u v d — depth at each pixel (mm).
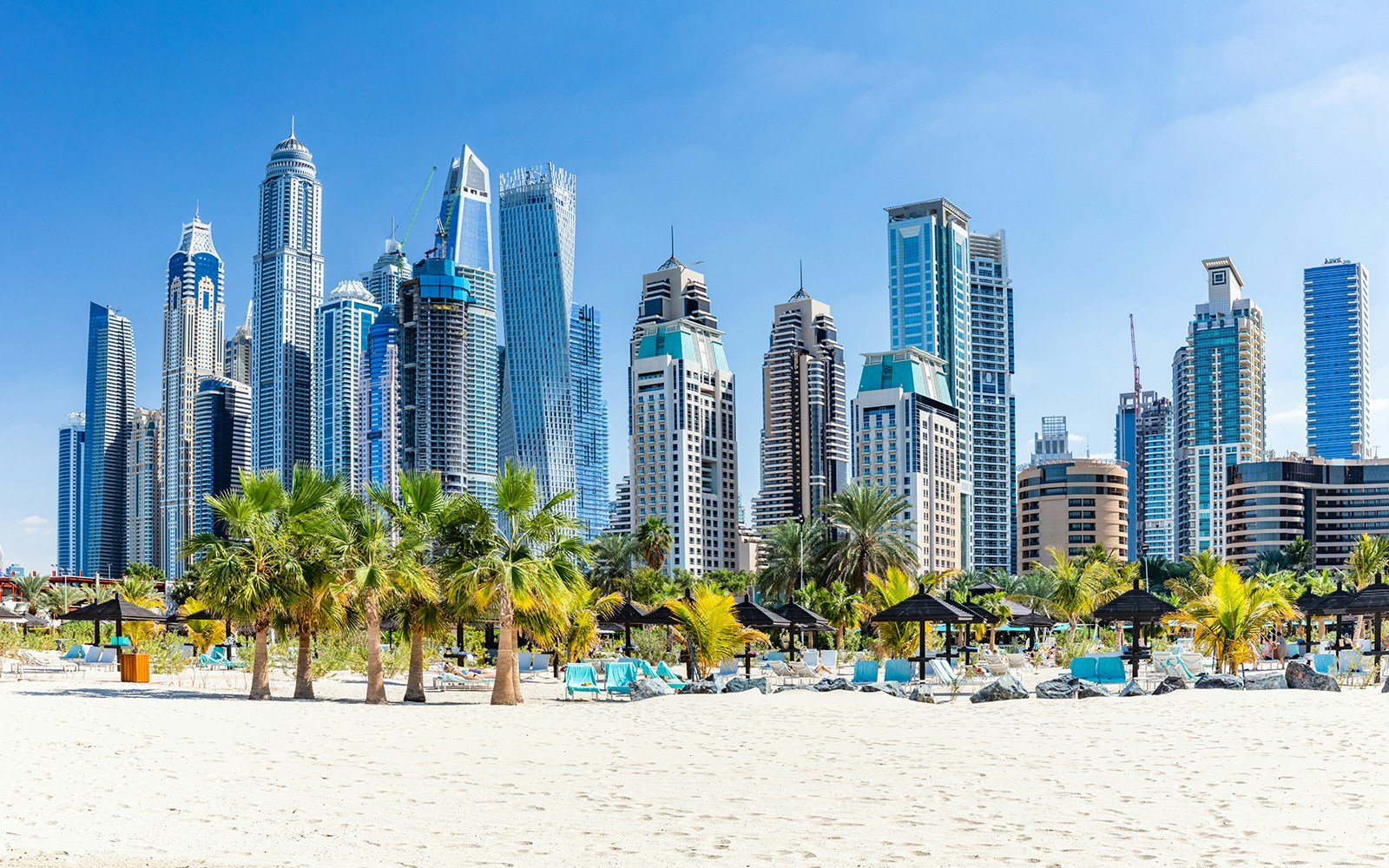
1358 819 11398
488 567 29750
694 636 35688
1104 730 19391
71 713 22531
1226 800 12594
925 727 20812
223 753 16938
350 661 43062
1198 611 34531
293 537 30875
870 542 72188
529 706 28297
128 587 73812
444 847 10320
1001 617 48281
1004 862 9719
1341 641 62625
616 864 9672
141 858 9641
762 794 13375
